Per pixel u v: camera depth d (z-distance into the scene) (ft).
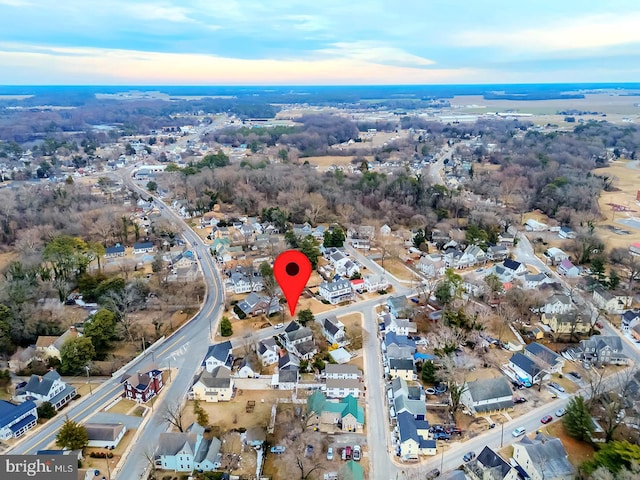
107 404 316.60
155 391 326.24
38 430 291.58
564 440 282.36
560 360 351.46
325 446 278.46
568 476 247.09
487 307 435.94
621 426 288.51
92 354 355.97
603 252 564.71
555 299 424.46
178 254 554.46
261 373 350.64
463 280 485.97
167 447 263.08
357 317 430.20
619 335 402.31
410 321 416.67
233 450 273.54
